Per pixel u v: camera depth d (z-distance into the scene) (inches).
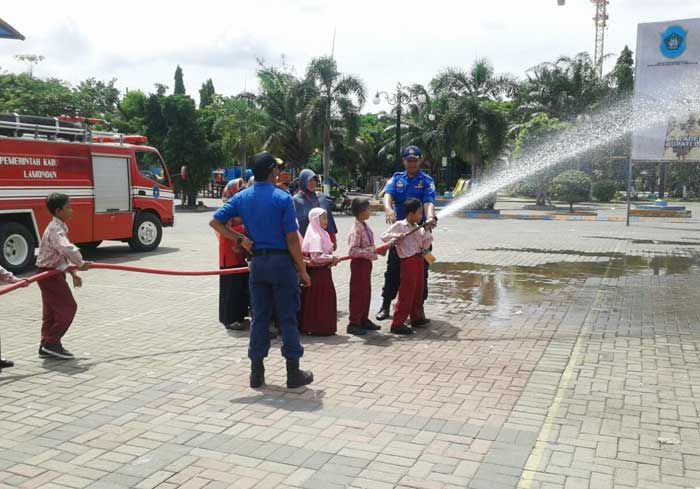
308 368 220.2
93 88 1749.5
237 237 198.5
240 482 137.6
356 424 169.6
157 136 1305.4
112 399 190.5
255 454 151.6
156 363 228.2
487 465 144.9
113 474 141.9
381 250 264.2
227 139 1327.5
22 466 146.1
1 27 493.7
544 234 757.3
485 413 177.0
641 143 818.8
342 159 1571.1
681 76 766.5
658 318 298.8
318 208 270.5
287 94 1218.6
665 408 180.2
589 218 1037.8
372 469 143.3
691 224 930.1
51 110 1152.8
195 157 1293.1
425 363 225.3
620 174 1581.0
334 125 1187.9
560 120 1296.8
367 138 1800.0
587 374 211.8
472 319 298.2
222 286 278.2
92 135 533.0
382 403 185.3
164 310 325.1
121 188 549.6
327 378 209.2
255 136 1258.0
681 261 507.5
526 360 228.4
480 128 1124.5
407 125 1603.1
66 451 154.2
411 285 265.0
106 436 163.0
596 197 1525.6
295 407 182.9
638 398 188.4
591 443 156.7
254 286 199.8
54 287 230.8
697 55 750.5
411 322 283.0
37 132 470.3
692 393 192.7
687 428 165.9
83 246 621.6
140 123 1331.2
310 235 261.0
